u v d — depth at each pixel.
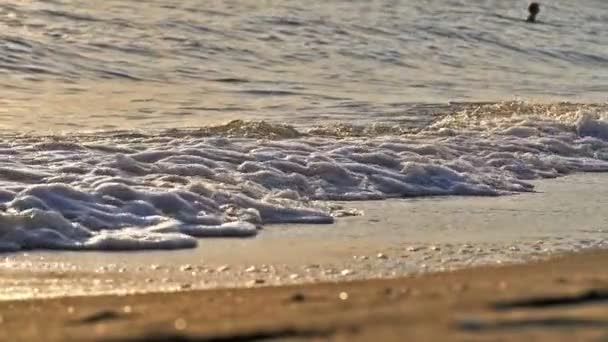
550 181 31.69
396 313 10.79
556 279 13.83
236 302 14.56
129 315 12.98
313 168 29.27
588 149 36.75
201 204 24.28
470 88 60.28
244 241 21.77
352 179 28.98
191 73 59.06
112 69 58.41
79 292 16.50
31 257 19.69
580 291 11.73
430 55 76.38
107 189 24.28
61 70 56.53
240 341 10.20
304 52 70.88
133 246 20.83
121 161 28.08
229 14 82.38
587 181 31.95
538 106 46.09
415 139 35.88
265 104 48.06
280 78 59.25
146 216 23.19
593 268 18.28
